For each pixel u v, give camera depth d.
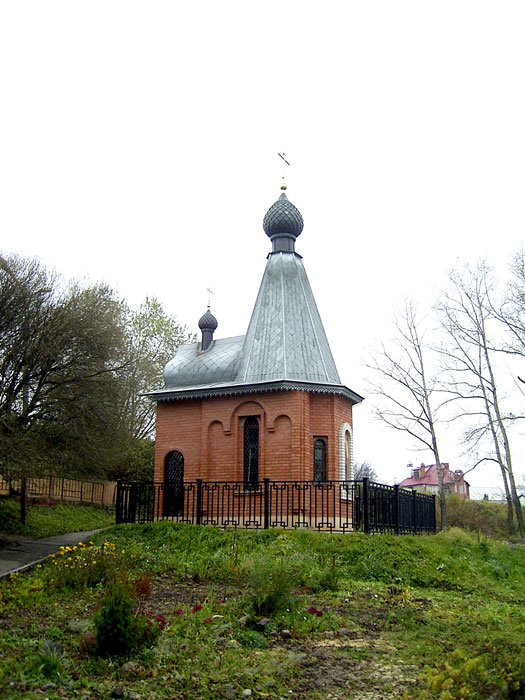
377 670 6.95
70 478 26.45
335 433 18.97
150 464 32.41
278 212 21.91
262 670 6.70
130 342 32.09
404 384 31.42
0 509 20.44
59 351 17.11
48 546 16.22
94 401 17.48
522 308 28.44
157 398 20.53
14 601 9.13
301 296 20.91
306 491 17.89
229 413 19.36
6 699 5.43
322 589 10.94
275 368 19.23
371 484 15.11
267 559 11.66
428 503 19.64
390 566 12.81
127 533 15.44
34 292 17.59
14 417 16.19
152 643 7.12
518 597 12.14
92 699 5.75
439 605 10.41
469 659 6.76
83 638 6.99
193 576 11.49
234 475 18.91
